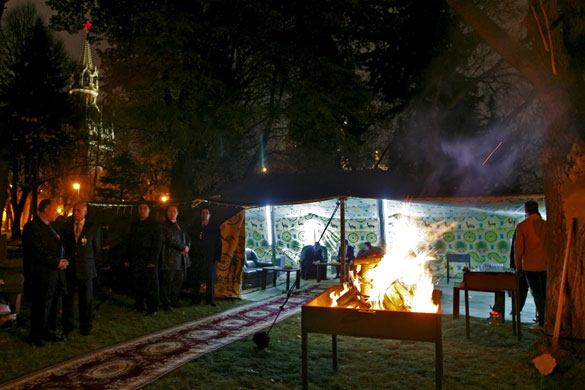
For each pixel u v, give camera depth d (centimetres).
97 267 764
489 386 385
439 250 1354
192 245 873
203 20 1173
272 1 1233
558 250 453
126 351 509
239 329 631
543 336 465
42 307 521
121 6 1266
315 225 1483
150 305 720
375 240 1430
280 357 484
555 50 452
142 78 1076
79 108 2805
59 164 3073
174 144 1124
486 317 696
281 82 1368
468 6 476
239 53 1345
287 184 956
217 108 1186
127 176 2631
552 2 452
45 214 528
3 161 1010
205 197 1016
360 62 1545
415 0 1711
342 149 1803
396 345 528
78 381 406
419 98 1806
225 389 387
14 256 1916
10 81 2672
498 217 1310
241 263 955
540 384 386
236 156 1606
